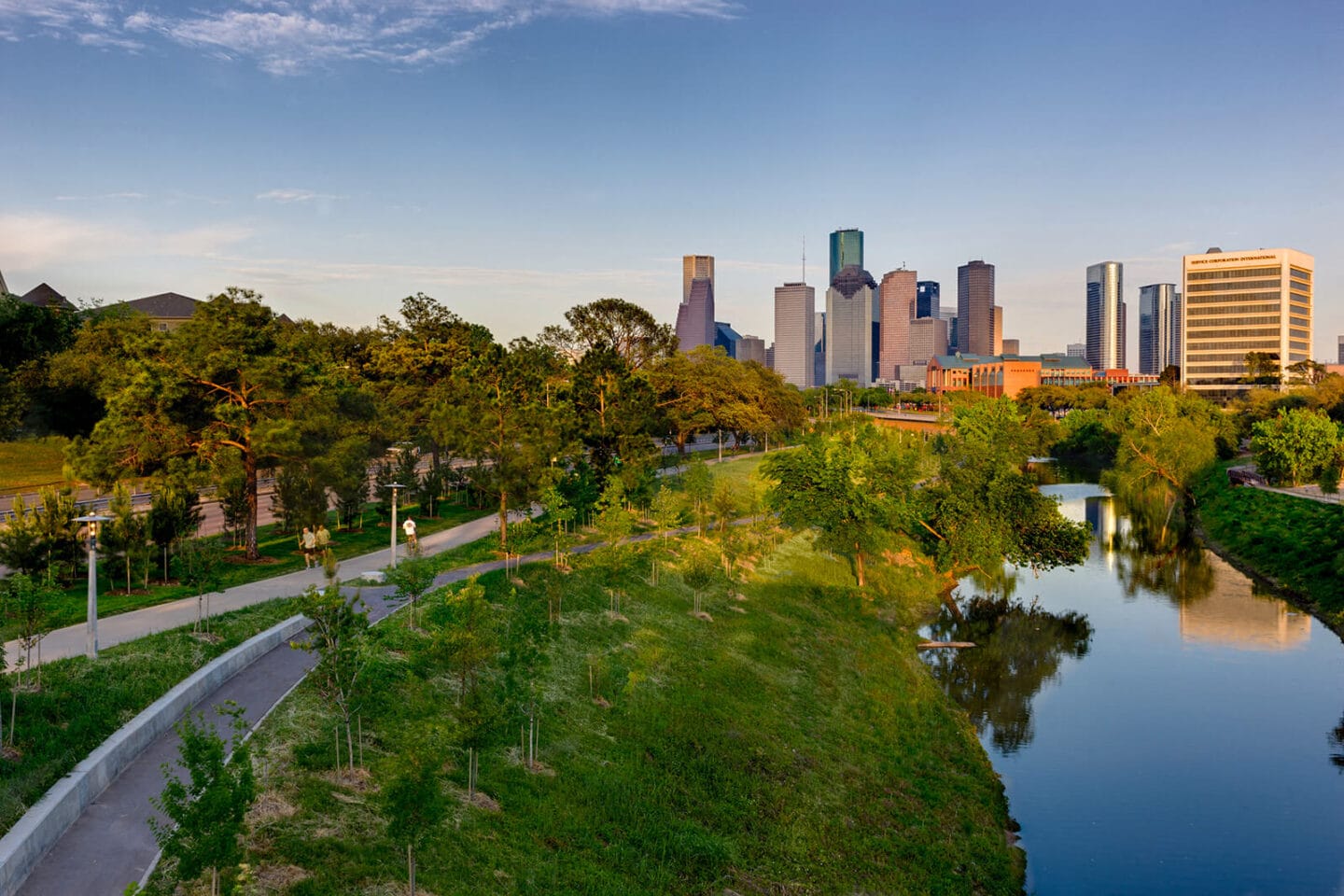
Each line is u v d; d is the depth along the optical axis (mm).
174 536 41188
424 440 91750
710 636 44375
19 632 24266
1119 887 29625
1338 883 29859
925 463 106750
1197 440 100688
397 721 26000
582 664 35781
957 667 51406
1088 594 68688
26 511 46125
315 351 74625
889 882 27625
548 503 47688
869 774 34812
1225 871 30875
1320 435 97000
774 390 138250
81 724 22281
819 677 43719
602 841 24578
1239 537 85000
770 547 65938
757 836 27875
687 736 32469
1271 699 46719
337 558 48219
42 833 17219
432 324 101062
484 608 26516
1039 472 147250
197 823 14883
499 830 22922
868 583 64812
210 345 47594
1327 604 63312
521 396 58188
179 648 28750
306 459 50750
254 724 23953
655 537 56594
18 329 92188
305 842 19094
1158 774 38219
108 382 49000
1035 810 34969
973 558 59281
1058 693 47312
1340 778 37844
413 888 18484
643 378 77500
